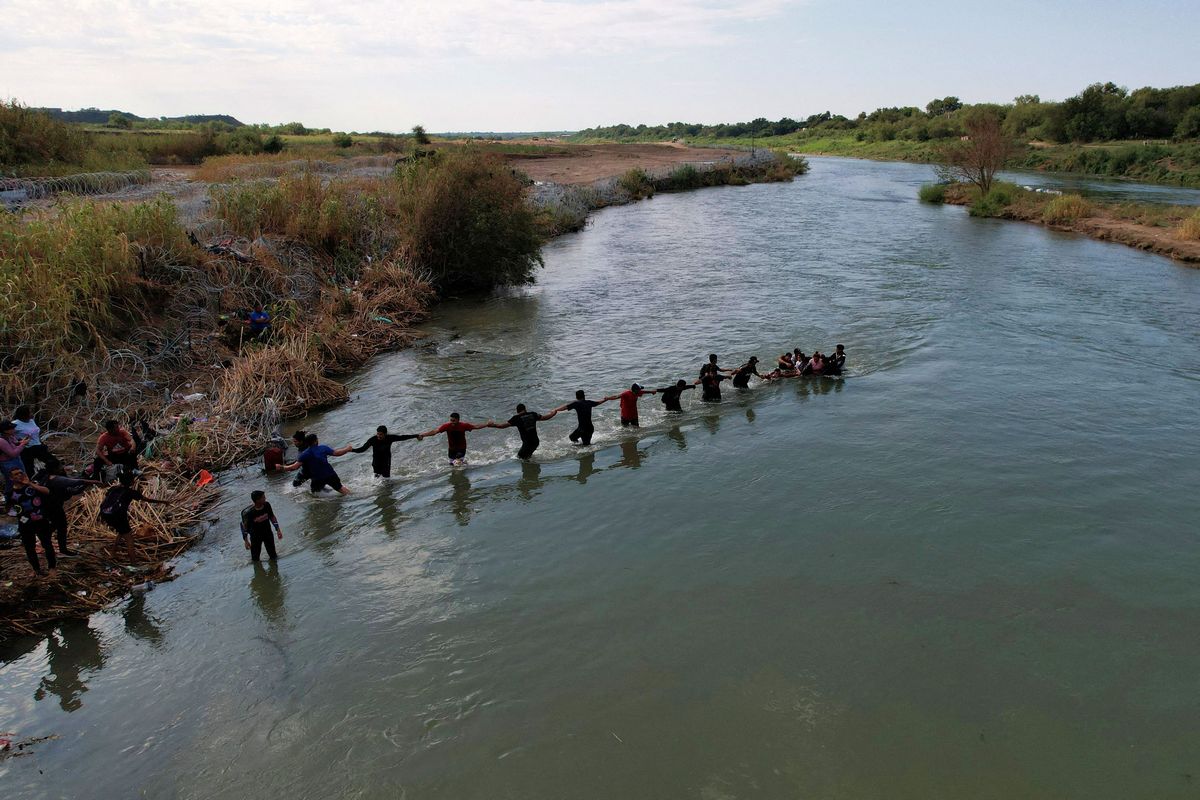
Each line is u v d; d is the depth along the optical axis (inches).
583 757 315.3
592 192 2288.4
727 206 2308.1
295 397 701.3
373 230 1125.1
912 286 1169.4
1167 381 751.7
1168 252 1405.0
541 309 1075.9
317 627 402.9
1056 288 1149.7
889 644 380.2
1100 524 488.7
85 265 703.7
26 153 1368.1
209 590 435.5
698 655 375.6
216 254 895.7
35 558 418.6
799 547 468.4
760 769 307.0
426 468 586.6
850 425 652.1
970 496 525.7
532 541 484.1
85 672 369.1
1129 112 3511.3
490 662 374.0
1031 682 353.4
